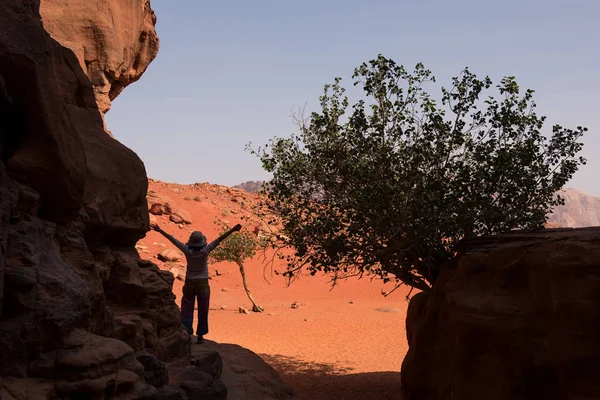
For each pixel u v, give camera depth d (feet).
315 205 36.96
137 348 21.48
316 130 36.88
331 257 36.04
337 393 42.55
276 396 28.35
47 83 16.99
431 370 31.81
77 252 19.27
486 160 33.42
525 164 33.88
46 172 16.90
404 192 33.53
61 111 17.60
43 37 17.40
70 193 18.02
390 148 34.22
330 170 36.58
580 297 23.44
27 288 14.64
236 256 93.15
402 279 37.50
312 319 86.94
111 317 19.83
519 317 25.64
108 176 23.35
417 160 33.17
